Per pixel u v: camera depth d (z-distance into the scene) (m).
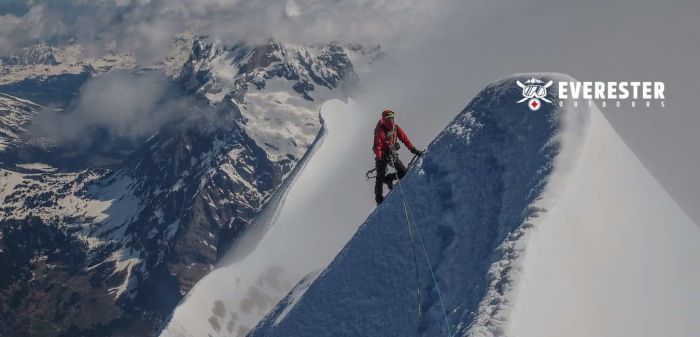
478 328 12.19
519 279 12.77
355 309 16.86
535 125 16.69
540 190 14.84
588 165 15.24
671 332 13.66
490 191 16.30
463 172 17.05
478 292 13.52
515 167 16.20
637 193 15.89
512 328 12.00
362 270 17.42
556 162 15.35
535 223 13.87
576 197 14.58
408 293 16.02
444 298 15.06
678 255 15.29
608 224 14.62
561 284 13.02
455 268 15.45
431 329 14.62
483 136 17.44
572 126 16.16
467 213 16.28
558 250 13.60
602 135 16.17
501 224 15.30
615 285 13.75
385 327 15.95
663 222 15.81
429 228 16.78
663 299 14.09
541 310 12.47
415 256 16.52
